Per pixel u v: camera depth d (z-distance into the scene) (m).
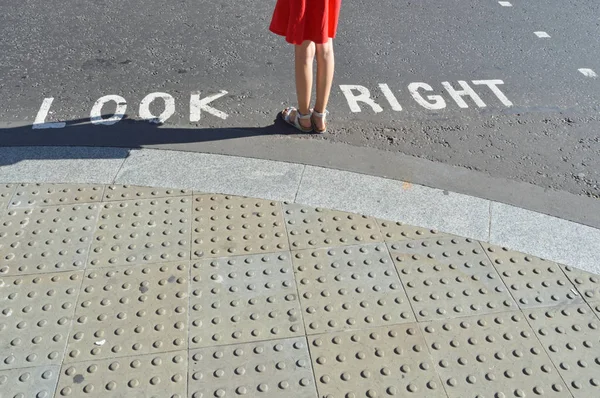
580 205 3.95
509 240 3.53
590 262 3.38
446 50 6.18
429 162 4.34
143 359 2.70
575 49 6.34
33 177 3.94
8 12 6.83
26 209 3.63
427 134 4.73
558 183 4.21
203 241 3.41
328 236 3.48
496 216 3.74
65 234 3.43
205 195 3.80
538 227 3.66
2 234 3.42
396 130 4.77
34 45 6.04
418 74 5.68
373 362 2.72
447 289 3.13
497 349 2.81
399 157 4.38
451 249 3.42
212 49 6.05
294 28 3.92
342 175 4.08
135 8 7.01
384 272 3.22
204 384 2.59
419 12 7.14
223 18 6.79
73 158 4.16
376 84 5.47
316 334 2.85
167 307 2.97
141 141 4.44
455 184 4.08
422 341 2.83
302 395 2.56
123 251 3.32
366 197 3.86
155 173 4.02
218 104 5.04
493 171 4.30
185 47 6.07
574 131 4.87
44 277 3.13
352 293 3.08
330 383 2.62
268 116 4.88
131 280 3.12
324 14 3.88
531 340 2.86
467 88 5.46
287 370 2.67
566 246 3.51
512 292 3.14
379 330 2.88
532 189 4.10
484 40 6.46
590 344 2.86
